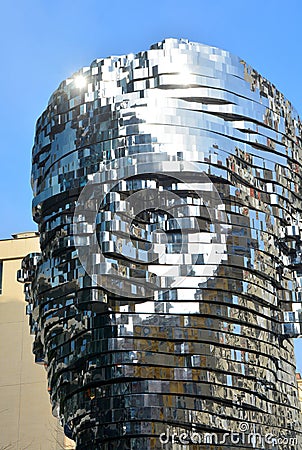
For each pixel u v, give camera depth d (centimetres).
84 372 3494
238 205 3731
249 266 3653
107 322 3462
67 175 3775
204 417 3369
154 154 3628
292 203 4047
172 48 3831
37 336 4088
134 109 3725
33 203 3944
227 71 3888
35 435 6359
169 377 3391
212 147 3706
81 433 3481
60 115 3938
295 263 3984
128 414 3341
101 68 3884
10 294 6825
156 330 3444
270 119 4025
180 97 3766
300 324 3825
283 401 3728
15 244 6956
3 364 6612
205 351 3444
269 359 3666
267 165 3953
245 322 3591
